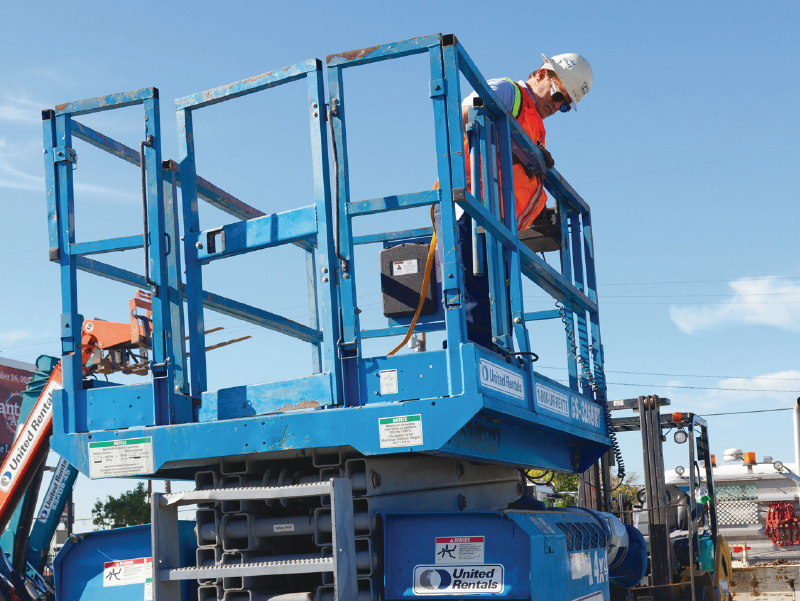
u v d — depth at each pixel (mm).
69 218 4285
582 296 6066
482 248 4887
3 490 6430
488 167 4609
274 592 3676
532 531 3631
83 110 4312
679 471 10219
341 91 3945
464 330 3602
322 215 3893
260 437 3752
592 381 6234
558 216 6242
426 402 3557
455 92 3773
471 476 4691
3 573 6574
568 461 5973
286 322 5680
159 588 3527
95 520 24125
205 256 4227
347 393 3732
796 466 5004
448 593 3521
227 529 3645
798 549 12289
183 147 4332
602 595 4793
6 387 26344
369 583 3604
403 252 5016
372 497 3631
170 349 4066
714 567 9078
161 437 3920
